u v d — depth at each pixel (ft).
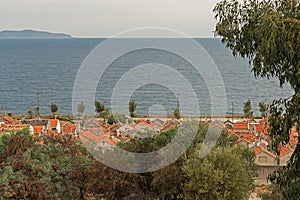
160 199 32.89
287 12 20.03
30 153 30.53
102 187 30.32
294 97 19.02
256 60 20.39
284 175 20.95
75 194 29.43
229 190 33.63
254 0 21.36
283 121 19.67
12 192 26.63
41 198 27.43
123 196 31.60
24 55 641.40
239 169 34.30
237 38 21.70
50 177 29.17
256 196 43.93
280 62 19.58
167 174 32.22
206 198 33.35
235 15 21.70
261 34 18.52
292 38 17.89
